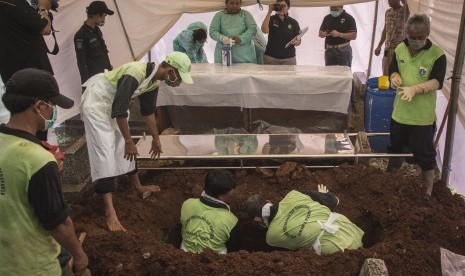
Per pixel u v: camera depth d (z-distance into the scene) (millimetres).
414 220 3359
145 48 6480
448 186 4312
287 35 6074
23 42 3607
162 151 4500
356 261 2891
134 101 5492
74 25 5305
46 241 2125
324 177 4227
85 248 3135
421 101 3789
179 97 5332
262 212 3328
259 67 5598
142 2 6090
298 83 5082
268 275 2836
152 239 3309
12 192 1924
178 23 7277
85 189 4211
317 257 2986
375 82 5383
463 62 3951
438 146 4781
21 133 1958
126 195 4051
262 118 5523
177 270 2920
